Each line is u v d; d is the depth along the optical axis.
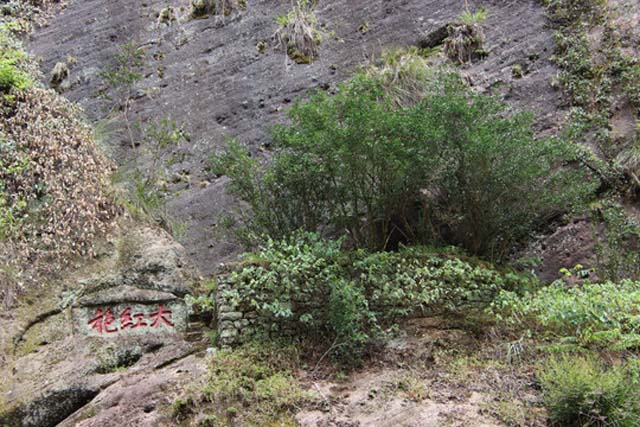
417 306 5.63
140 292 5.79
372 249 6.23
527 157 5.92
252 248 6.41
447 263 5.72
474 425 4.39
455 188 6.21
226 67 9.17
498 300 5.57
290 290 5.52
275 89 8.69
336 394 4.91
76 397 5.05
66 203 6.37
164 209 7.16
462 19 8.70
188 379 4.95
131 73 8.91
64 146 6.95
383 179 6.12
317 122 6.07
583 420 4.32
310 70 8.84
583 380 4.42
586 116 7.41
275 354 5.21
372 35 9.12
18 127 6.98
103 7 10.82
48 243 6.06
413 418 4.49
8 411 4.93
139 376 5.15
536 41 8.35
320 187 6.23
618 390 4.38
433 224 6.53
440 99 6.18
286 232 6.26
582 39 8.06
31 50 10.29
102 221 6.39
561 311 5.19
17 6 10.96
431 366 5.16
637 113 7.27
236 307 5.49
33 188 6.47
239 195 6.54
